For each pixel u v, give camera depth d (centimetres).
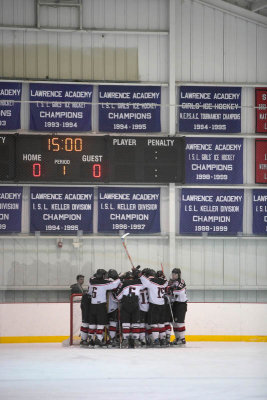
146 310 1817
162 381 1213
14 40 2300
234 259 2370
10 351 1744
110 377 1262
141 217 2330
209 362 1481
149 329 1845
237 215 2372
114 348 1795
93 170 2217
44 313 2023
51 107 2308
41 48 2311
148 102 2342
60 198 2303
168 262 2325
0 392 1109
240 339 2077
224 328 2077
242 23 2389
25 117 2306
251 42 2394
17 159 2192
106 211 2319
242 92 2388
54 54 2314
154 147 2248
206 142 2364
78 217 2309
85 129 2317
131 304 1764
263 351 1725
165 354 1638
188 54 2367
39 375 1298
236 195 2375
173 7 2334
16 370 1373
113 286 1781
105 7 2331
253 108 2384
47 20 2308
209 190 2364
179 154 2261
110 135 2255
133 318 1781
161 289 1808
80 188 2311
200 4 2373
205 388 1139
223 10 2375
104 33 2333
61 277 2298
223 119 2372
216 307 2077
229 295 2367
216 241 2366
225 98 2375
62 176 2205
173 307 1870
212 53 2378
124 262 2320
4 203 2286
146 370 1353
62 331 2027
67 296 2308
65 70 2320
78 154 2212
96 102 2330
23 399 1041
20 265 2288
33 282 2291
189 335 2066
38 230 2294
